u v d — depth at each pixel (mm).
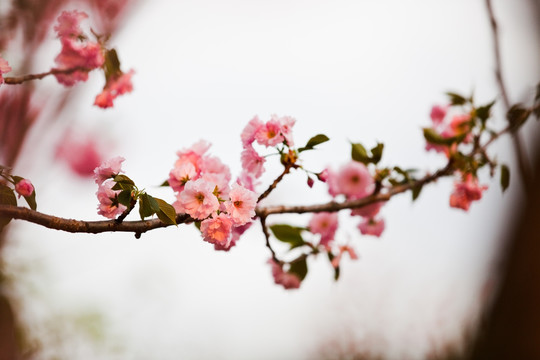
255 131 1088
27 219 950
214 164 1088
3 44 1417
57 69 1192
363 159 1166
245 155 1094
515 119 1191
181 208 1046
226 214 1053
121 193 980
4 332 1310
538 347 907
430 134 1177
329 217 1228
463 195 1190
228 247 1090
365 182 1159
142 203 982
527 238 919
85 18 1196
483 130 1206
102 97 1210
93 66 1199
